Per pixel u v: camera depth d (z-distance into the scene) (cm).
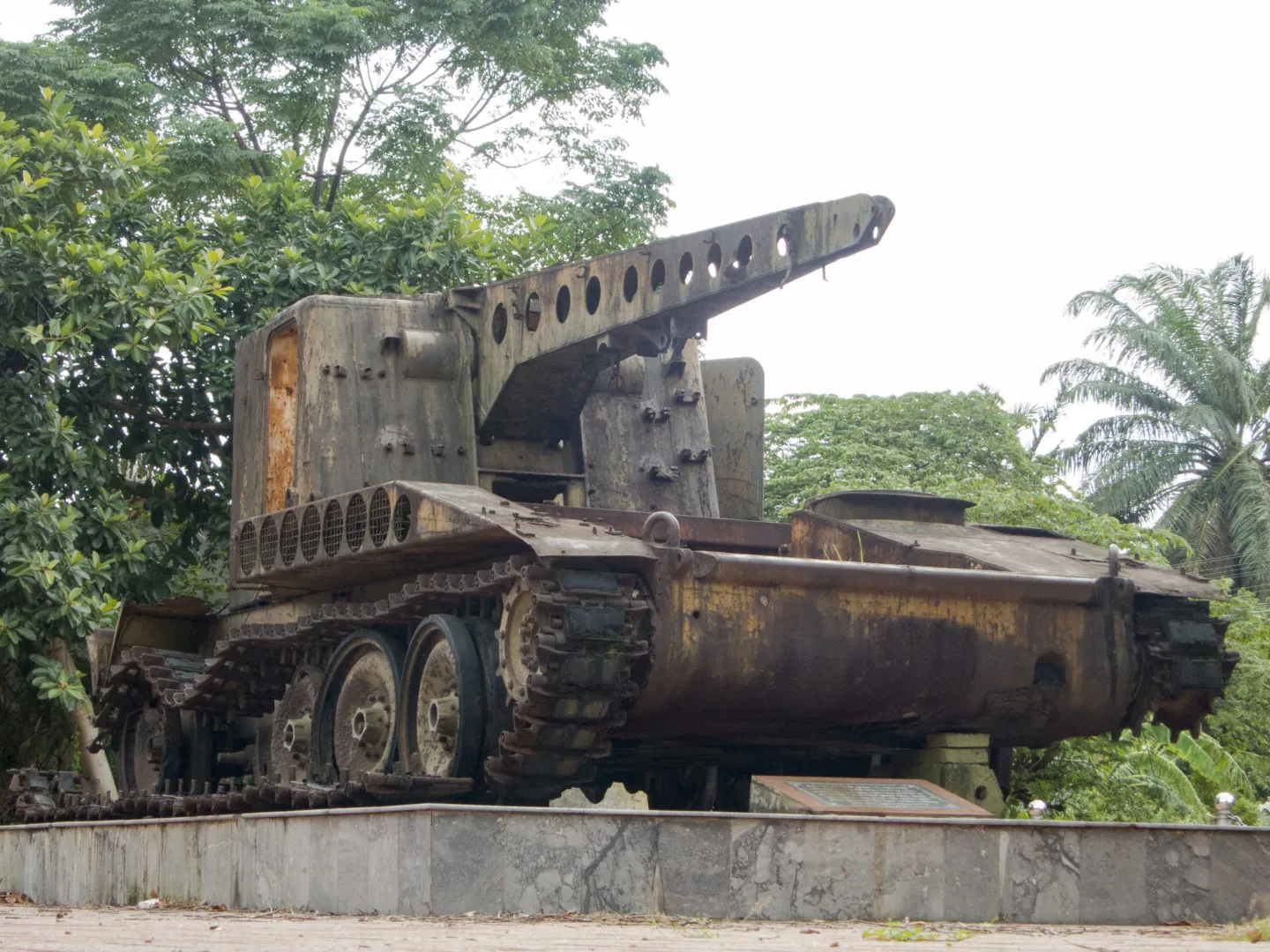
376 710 1134
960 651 1080
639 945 584
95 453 1878
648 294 1059
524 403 1260
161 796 1305
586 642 953
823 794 989
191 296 1800
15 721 1984
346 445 1259
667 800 1367
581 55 3375
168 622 1532
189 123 2847
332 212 2198
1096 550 1243
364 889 786
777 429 3416
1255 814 2377
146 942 595
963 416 3375
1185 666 1143
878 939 643
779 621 1027
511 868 747
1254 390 4281
